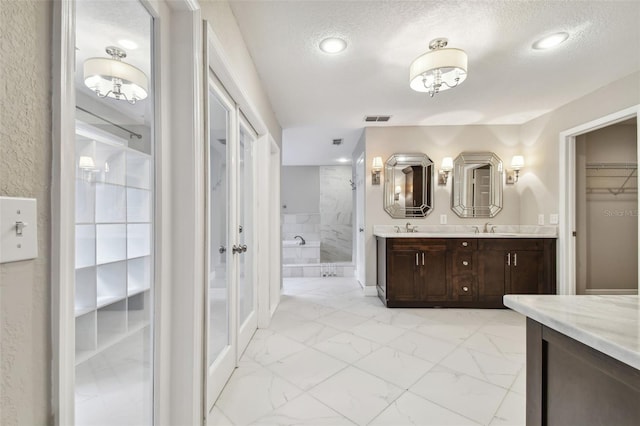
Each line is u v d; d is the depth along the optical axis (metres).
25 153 0.48
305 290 4.13
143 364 1.07
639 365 0.53
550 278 3.17
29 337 0.49
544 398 0.84
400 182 3.80
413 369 1.91
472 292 3.21
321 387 1.71
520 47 2.02
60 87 0.53
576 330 0.67
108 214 1.10
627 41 1.95
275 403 1.56
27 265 0.48
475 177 3.75
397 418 1.45
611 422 0.65
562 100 2.96
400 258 3.25
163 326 1.07
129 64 0.99
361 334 2.49
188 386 1.12
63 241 0.54
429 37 1.90
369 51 2.06
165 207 1.07
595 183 3.69
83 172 1.03
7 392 0.45
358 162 4.59
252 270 2.55
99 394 1.06
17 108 0.46
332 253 6.65
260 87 2.46
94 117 0.96
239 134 2.08
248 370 1.90
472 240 3.22
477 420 1.43
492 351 2.17
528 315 0.85
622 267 3.65
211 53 1.35
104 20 0.92
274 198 3.35
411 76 2.09
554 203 3.23
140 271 1.08
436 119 3.54
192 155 1.12
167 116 1.08
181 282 1.12
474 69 2.32
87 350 1.06
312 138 4.41
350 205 6.68
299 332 2.54
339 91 2.73
